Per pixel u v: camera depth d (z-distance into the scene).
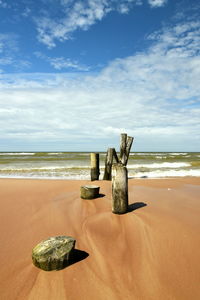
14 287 2.44
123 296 2.30
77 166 18.30
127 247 3.33
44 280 2.54
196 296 2.29
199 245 3.30
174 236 3.60
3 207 5.68
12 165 19.53
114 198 4.73
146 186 8.51
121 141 8.46
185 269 2.74
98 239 3.63
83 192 6.25
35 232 4.06
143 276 2.63
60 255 2.74
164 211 4.94
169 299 2.25
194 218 4.48
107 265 2.86
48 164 20.78
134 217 4.46
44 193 7.27
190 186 8.60
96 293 2.34
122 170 4.71
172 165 19.12
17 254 3.20
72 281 2.53
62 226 4.32
